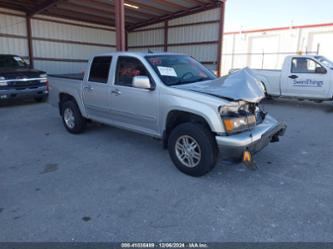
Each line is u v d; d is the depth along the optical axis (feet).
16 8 44.47
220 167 12.96
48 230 8.22
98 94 16.14
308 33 72.90
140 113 13.80
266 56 80.53
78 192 10.62
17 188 10.95
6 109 29.09
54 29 51.03
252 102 11.63
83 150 15.67
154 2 47.03
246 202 9.80
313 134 18.97
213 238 7.84
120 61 14.89
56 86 19.83
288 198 10.07
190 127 11.48
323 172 12.45
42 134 19.19
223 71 87.71
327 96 28.40
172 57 15.14
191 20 53.26
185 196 10.27
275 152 15.12
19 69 31.07
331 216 8.91
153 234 8.04
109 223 8.57
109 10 48.75
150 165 13.38
